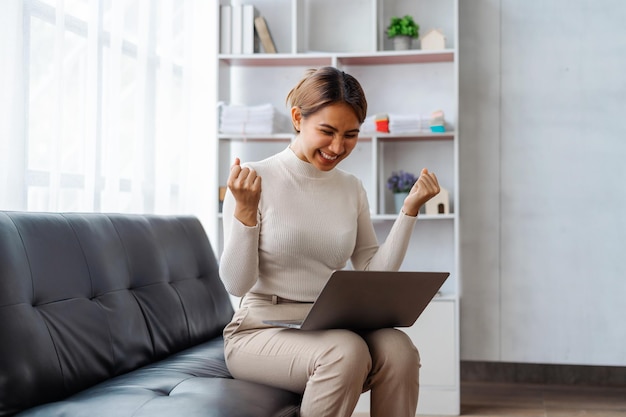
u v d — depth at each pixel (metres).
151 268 2.49
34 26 2.69
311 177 2.24
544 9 4.09
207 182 4.12
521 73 4.11
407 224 2.29
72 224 2.16
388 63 4.16
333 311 1.93
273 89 4.29
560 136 4.08
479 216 4.13
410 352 2.00
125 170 3.36
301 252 2.18
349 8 4.24
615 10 4.04
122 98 3.35
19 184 2.55
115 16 3.15
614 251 4.04
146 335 2.33
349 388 1.88
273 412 1.85
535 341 4.10
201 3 4.04
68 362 1.92
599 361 4.05
